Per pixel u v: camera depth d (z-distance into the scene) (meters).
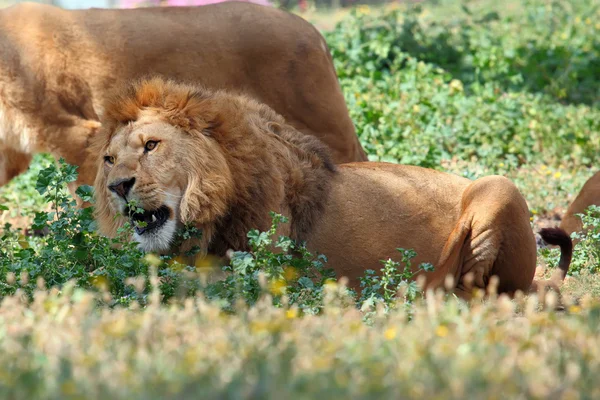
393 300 9.45
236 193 10.03
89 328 6.72
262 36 14.86
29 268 9.80
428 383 5.56
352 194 10.95
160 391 5.36
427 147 18.19
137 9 15.17
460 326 6.99
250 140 10.16
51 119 14.60
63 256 10.05
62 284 9.55
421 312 7.56
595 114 21.50
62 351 6.18
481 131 19.59
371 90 21.58
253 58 14.90
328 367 5.84
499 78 24.48
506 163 18.75
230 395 5.31
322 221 10.73
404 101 20.58
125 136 9.89
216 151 9.90
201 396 5.30
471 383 5.49
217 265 10.02
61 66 14.56
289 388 5.39
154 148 9.77
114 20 14.80
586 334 6.99
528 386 5.57
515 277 11.34
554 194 17.14
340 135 15.16
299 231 10.64
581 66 25.62
